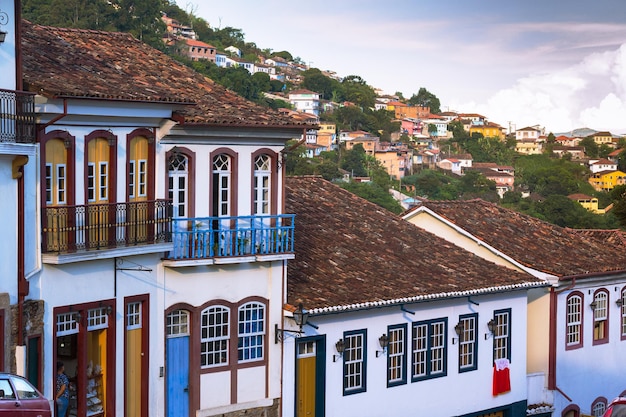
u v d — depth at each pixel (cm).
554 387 3700
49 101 2244
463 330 3309
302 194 3531
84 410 2386
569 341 3788
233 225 2711
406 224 3616
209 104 2661
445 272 3319
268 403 2770
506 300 3484
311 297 2844
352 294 2927
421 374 3192
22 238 2217
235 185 2709
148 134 2530
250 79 17712
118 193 2455
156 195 2555
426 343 3200
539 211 15425
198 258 2589
